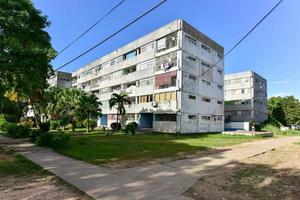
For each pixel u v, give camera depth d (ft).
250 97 191.31
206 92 135.03
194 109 124.47
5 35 55.52
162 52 126.82
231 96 201.98
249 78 193.16
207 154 52.08
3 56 52.65
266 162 43.11
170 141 82.99
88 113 134.31
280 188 27.02
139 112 138.72
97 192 24.97
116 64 164.96
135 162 42.34
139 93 140.26
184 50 119.44
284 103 249.14
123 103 147.23
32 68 58.08
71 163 41.45
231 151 57.26
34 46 56.49
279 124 195.93
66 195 24.68
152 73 132.36
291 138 113.60
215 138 97.91
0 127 128.67
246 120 191.42
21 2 59.36
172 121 118.83
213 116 140.26
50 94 159.84
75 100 138.62
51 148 61.57
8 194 25.18
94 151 55.98
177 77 117.60
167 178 30.76
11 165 39.78
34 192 25.84
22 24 58.90
